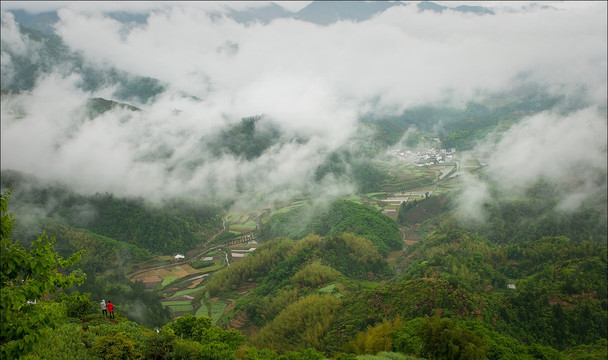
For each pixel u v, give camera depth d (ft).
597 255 511.40
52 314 97.81
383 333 280.31
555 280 448.24
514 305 391.24
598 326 378.32
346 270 578.25
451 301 358.43
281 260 620.90
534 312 386.52
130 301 505.66
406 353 252.42
